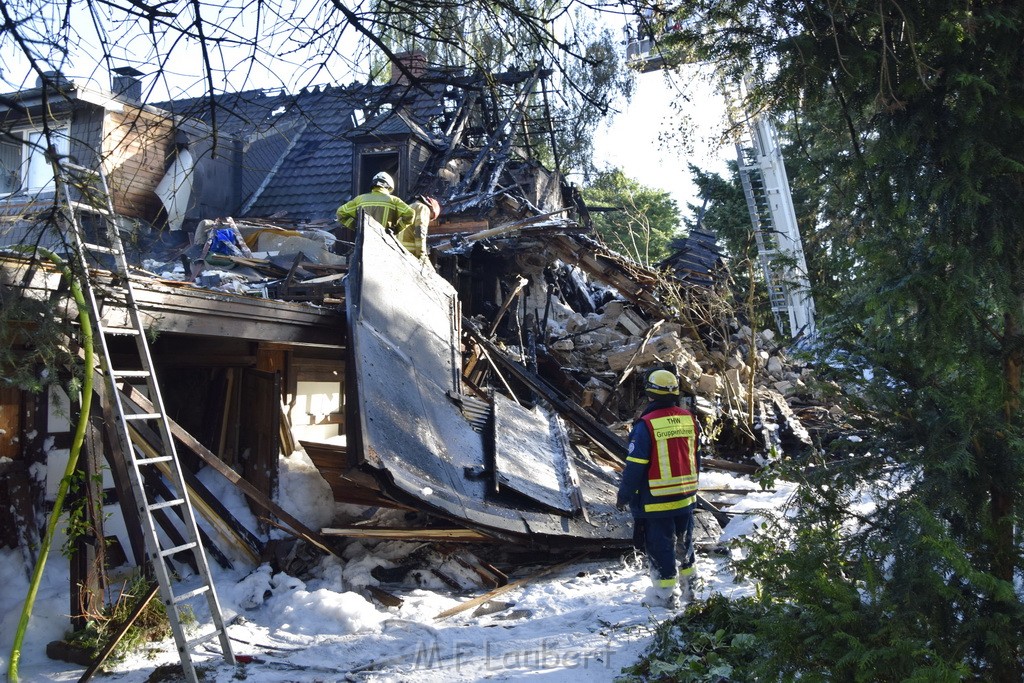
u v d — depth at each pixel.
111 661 4.64
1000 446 3.67
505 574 6.71
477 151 18.66
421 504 5.61
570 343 14.97
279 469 7.48
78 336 4.87
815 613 3.39
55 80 3.28
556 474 7.70
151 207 14.44
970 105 3.72
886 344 3.93
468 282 16.23
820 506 3.96
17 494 5.38
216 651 4.86
